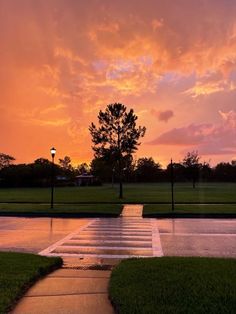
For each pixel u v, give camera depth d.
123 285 6.27
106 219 20.20
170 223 18.02
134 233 14.48
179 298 5.54
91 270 8.05
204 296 5.62
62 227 16.58
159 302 5.37
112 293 5.85
